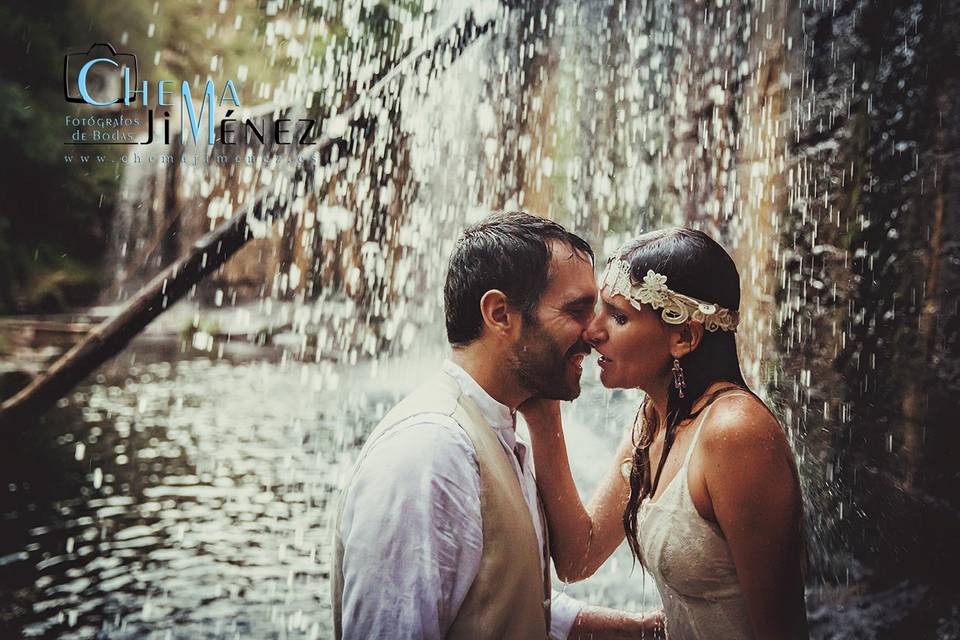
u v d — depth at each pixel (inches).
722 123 217.3
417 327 512.1
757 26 190.9
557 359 58.1
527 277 56.9
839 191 144.6
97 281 609.3
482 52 393.4
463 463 53.4
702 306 60.2
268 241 592.7
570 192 360.2
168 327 546.3
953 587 109.7
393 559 51.2
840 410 138.2
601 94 340.8
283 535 188.5
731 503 57.1
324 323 534.3
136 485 227.8
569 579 69.7
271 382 412.5
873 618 110.0
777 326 166.2
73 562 171.5
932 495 115.3
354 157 469.1
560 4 358.0
